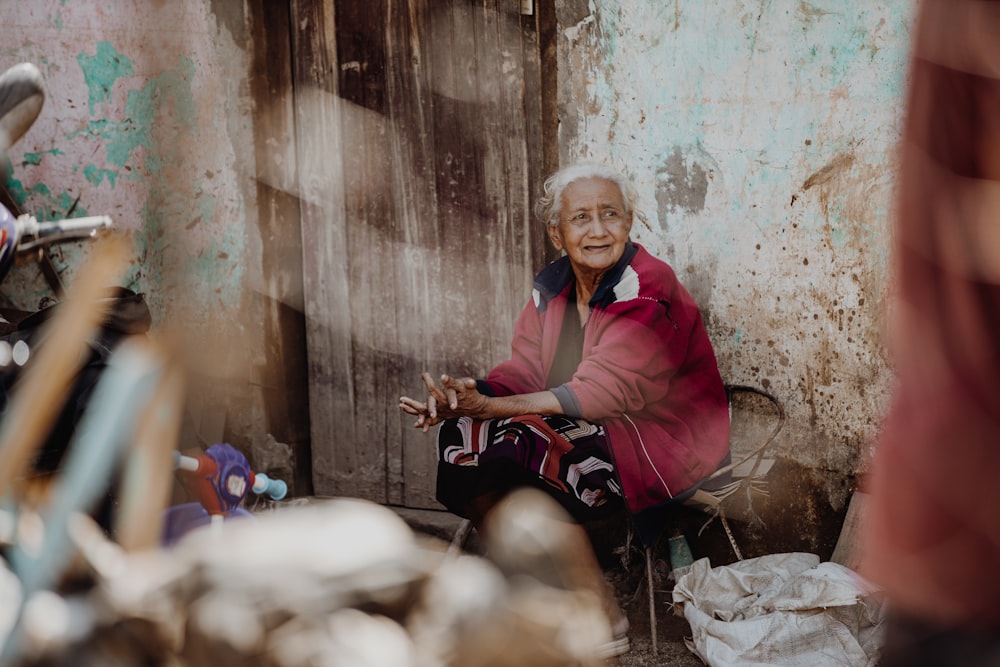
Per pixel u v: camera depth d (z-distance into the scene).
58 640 0.44
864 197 3.42
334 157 4.16
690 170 3.69
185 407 3.80
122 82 4.20
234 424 4.40
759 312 3.65
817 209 3.51
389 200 4.12
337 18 4.05
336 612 0.40
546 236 3.96
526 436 3.09
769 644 2.86
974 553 0.83
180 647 0.42
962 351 0.82
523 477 3.05
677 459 3.22
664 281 3.30
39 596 0.47
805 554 3.36
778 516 3.68
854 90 3.40
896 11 3.29
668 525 3.60
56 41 4.16
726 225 3.67
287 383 4.35
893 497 0.88
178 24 4.18
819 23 3.42
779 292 3.61
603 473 3.19
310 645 0.38
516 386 3.41
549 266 3.53
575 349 3.40
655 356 3.18
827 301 3.52
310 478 4.44
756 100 3.55
